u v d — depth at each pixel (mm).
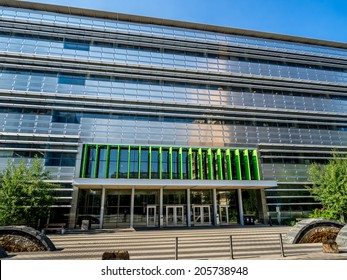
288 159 33781
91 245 14609
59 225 24297
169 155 29812
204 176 30453
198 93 34312
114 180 25469
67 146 28297
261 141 33938
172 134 31594
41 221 24078
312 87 38562
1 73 29125
